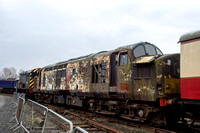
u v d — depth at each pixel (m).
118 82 8.58
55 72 15.16
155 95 7.03
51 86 15.48
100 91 9.70
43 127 4.82
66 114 11.30
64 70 13.84
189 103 5.84
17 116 8.51
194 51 5.67
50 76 15.97
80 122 8.58
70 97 13.24
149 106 7.52
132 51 8.19
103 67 9.74
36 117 6.03
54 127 4.67
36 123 5.80
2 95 31.03
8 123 8.62
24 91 22.38
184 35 6.04
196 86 5.48
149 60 7.32
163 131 6.60
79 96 12.10
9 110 13.10
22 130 7.14
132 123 8.10
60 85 14.05
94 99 10.82
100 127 7.47
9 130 7.37
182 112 7.00
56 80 14.80
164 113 7.19
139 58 8.06
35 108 6.80
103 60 9.77
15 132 7.04
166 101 6.79
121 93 8.36
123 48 8.73
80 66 11.82
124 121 8.49
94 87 10.22
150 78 7.29
